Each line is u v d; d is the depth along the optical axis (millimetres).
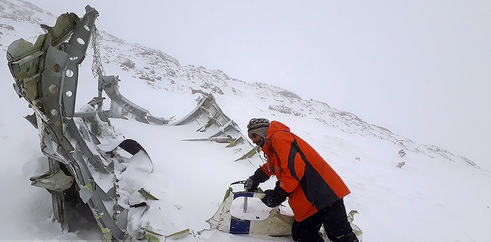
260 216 2453
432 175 9227
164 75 12836
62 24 1647
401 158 10578
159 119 5652
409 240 3988
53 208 1934
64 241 1868
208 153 4285
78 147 1917
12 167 2428
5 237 1771
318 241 2287
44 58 1538
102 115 3848
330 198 2053
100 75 4598
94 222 2145
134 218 2230
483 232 5141
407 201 5734
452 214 5727
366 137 13664
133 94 8742
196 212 2676
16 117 3566
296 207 2186
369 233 3889
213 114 5539
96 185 1876
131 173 2834
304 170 2037
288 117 12602
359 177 6543
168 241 2131
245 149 4504
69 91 1792
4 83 4898
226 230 2410
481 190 9055
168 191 2799
